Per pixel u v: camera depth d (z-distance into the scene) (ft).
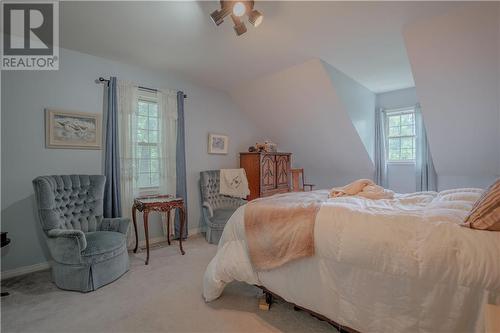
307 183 18.38
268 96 14.01
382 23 7.70
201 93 13.76
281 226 5.83
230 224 6.98
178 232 12.27
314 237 5.33
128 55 10.03
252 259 6.12
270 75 12.35
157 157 11.82
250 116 16.33
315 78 11.43
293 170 16.60
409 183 14.48
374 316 4.64
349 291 4.92
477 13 7.12
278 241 5.78
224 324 5.86
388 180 15.21
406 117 14.60
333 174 17.25
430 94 9.98
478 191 7.23
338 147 15.07
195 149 13.47
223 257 6.73
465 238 4.08
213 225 11.75
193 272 8.70
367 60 10.46
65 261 7.39
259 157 14.29
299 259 5.55
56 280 7.66
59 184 8.38
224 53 9.86
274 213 6.13
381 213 5.31
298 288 5.59
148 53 9.85
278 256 5.76
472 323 3.82
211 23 7.67
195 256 10.21
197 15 7.23
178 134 12.34
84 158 9.88
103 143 10.32
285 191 15.83
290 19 7.47
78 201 8.86
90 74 9.98
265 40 8.78
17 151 8.53
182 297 7.05
